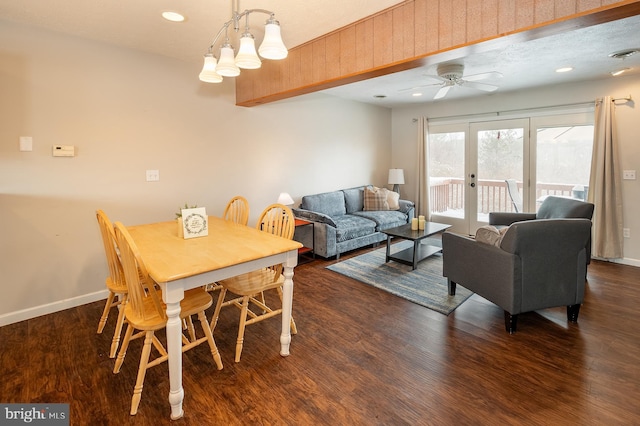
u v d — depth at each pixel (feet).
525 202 16.58
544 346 7.79
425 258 13.91
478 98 17.65
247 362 7.25
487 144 17.71
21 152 8.92
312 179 17.13
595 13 5.38
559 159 15.43
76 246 10.00
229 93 13.23
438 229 14.15
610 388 6.32
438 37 7.14
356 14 8.13
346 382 6.59
